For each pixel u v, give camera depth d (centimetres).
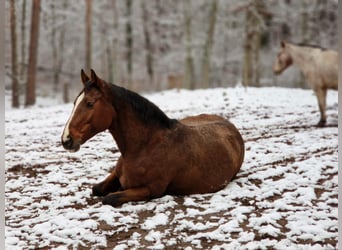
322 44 3198
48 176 747
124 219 538
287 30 3431
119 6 3728
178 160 582
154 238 495
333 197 616
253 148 881
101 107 539
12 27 1878
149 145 573
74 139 522
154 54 3862
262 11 2505
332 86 1100
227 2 3334
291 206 577
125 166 579
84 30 3491
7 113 1606
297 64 1164
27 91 1991
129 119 562
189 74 3023
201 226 518
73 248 483
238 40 3478
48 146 996
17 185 706
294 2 3381
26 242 503
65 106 1784
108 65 3588
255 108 1468
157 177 577
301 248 469
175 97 1814
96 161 838
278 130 1086
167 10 3859
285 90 1897
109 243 492
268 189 639
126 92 567
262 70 3444
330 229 514
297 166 745
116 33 3462
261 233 504
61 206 604
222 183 632
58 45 3553
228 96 1725
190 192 613
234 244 476
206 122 698
